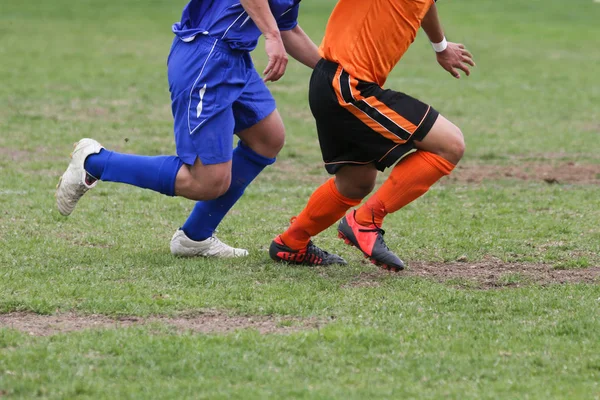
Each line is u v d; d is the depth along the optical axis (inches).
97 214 1040.2
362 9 711.7
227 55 755.4
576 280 789.9
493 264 847.1
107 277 759.7
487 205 1152.2
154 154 1504.7
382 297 716.7
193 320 653.9
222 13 749.9
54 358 560.7
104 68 2576.3
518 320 661.3
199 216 830.5
